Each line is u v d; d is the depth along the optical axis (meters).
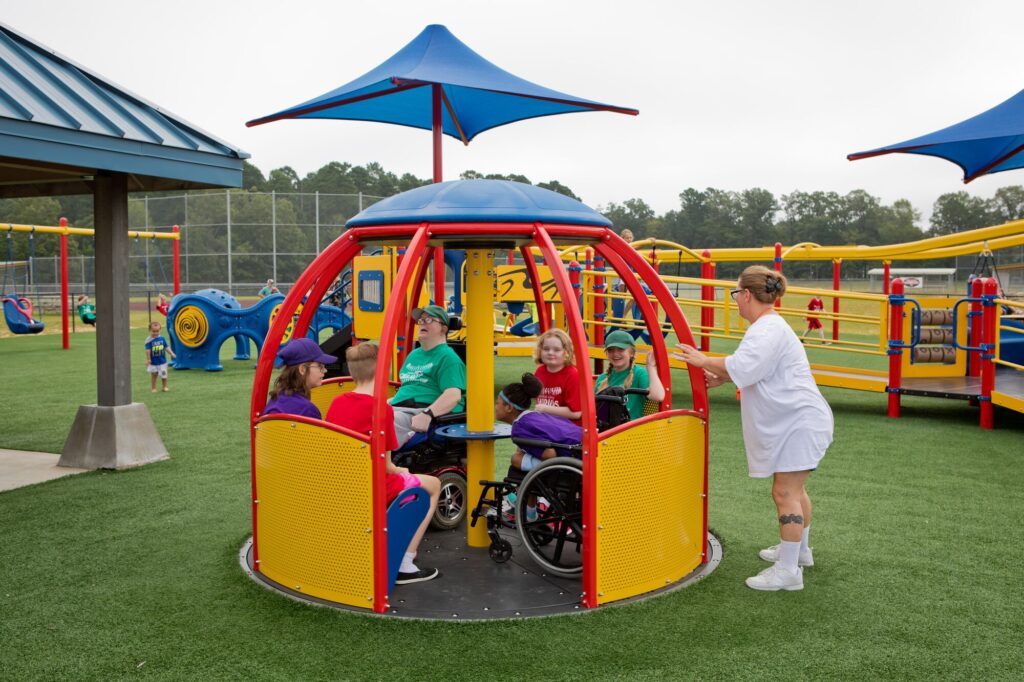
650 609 4.01
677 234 81.19
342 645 3.63
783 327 4.21
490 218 4.02
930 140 10.09
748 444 4.29
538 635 3.72
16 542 5.11
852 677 3.32
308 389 4.52
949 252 15.08
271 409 4.43
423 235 4.00
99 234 7.03
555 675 3.34
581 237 4.36
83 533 5.29
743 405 4.29
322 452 4.06
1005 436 8.71
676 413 4.33
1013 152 10.40
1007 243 13.93
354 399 4.23
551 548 4.87
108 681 3.33
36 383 12.87
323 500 4.09
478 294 4.71
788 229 83.12
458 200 4.10
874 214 83.50
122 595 4.23
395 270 11.30
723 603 4.09
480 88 7.23
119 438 7.11
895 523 5.53
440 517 5.24
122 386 7.19
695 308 29.34
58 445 8.09
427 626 3.81
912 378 10.87
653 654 3.53
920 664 3.44
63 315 19.22
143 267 37.44
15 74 5.71
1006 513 5.76
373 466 3.90
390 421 4.07
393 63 7.96
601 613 3.95
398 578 4.33
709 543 5.04
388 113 8.59
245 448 7.95
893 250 15.96
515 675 3.34
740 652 3.55
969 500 6.11
